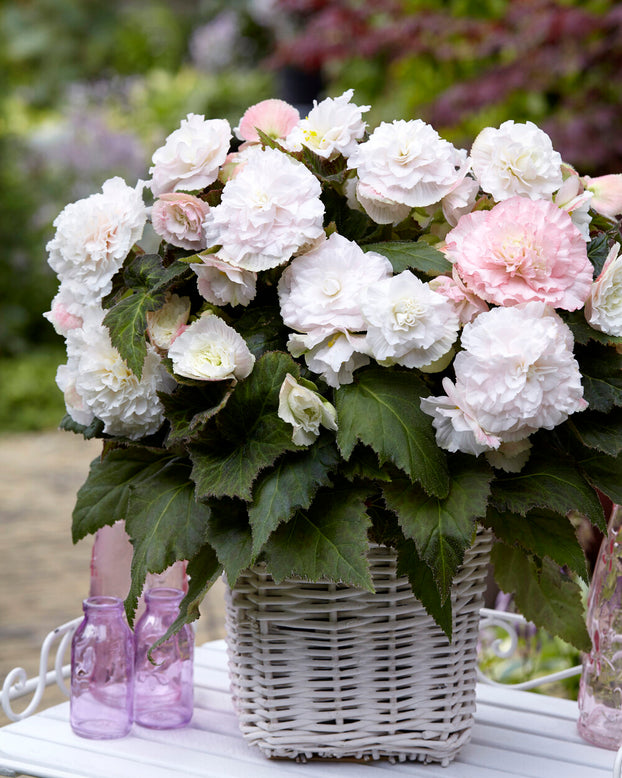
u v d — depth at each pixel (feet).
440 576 5.66
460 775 6.07
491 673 7.77
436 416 5.72
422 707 6.05
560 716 6.65
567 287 5.79
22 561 13.99
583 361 5.92
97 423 6.14
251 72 34.50
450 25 14.66
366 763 6.13
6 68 38.42
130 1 41.45
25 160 28.07
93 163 28.35
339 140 5.99
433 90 15.53
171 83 34.40
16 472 18.94
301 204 5.82
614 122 12.81
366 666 6.01
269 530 5.66
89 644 6.29
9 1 40.50
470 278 5.80
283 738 6.05
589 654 6.42
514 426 5.69
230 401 5.82
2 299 26.86
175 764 6.09
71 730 6.36
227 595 6.18
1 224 26.91
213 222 5.84
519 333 5.64
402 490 5.78
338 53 16.57
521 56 13.30
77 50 39.78
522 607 6.43
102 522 6.13
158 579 6.58
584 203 6.02
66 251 6.02
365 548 5.71
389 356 5.74
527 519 5.93
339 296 5.77
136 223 6.00
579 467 5.93
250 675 6.08
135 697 6.41
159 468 6.14
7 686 6.51
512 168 5.90
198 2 41.01
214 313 5.98
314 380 5.89
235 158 6.11
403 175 5.86
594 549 7.29
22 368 24.61
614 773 5.92
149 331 5.94
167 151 6.03
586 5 13.30
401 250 5.89
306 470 5.75
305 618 5.98
